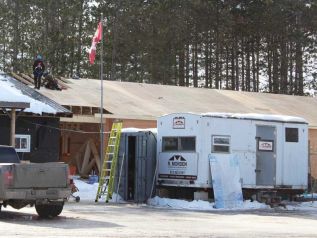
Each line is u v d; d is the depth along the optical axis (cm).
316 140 4756
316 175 4619
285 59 8612
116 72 8025
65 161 4319
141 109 4181
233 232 1911
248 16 8194
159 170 3125
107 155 3134
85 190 3316
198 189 3006
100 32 3572
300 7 8275
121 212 2536
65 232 1747
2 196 2017
